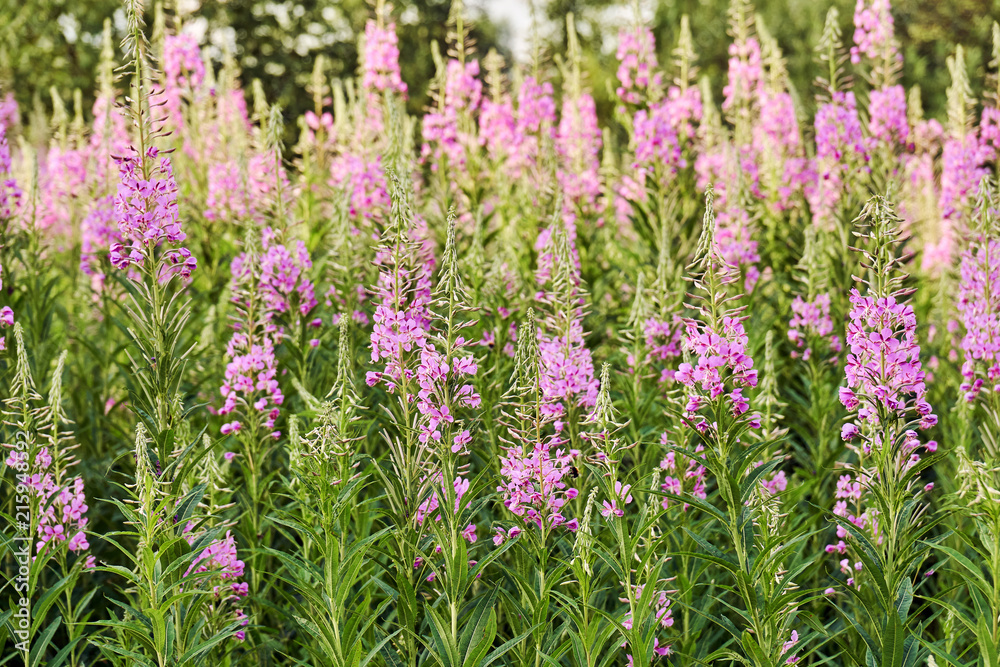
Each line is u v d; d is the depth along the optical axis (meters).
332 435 4.65
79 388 7.64
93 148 9.20
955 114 8.99
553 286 6.00
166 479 4.79
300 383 6.46
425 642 4.37
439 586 4.95
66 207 10.34
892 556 4.27
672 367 6.64
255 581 5.56
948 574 5.82
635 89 9.61
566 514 5.36
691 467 5.41
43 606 4.58
